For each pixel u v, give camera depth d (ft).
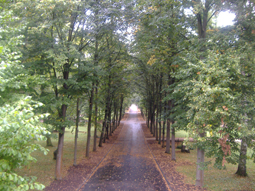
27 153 12.36
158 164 48.44
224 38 28.86
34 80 25.59
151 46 40.24
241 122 19.56
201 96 19.56
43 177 36.76
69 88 36.94
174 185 33.78
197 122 21.49
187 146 23.90
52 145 66.03
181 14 39.45
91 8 37.19
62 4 28.99
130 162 51.26
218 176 37.86
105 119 74.43
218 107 18.74
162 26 36.11
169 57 39.73
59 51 30.55
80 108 52.70
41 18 32.12
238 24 31.83
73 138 90.02
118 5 42.19
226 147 19.80
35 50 32.14
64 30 32.65
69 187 32.81
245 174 37.32
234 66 21.36
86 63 37.19
